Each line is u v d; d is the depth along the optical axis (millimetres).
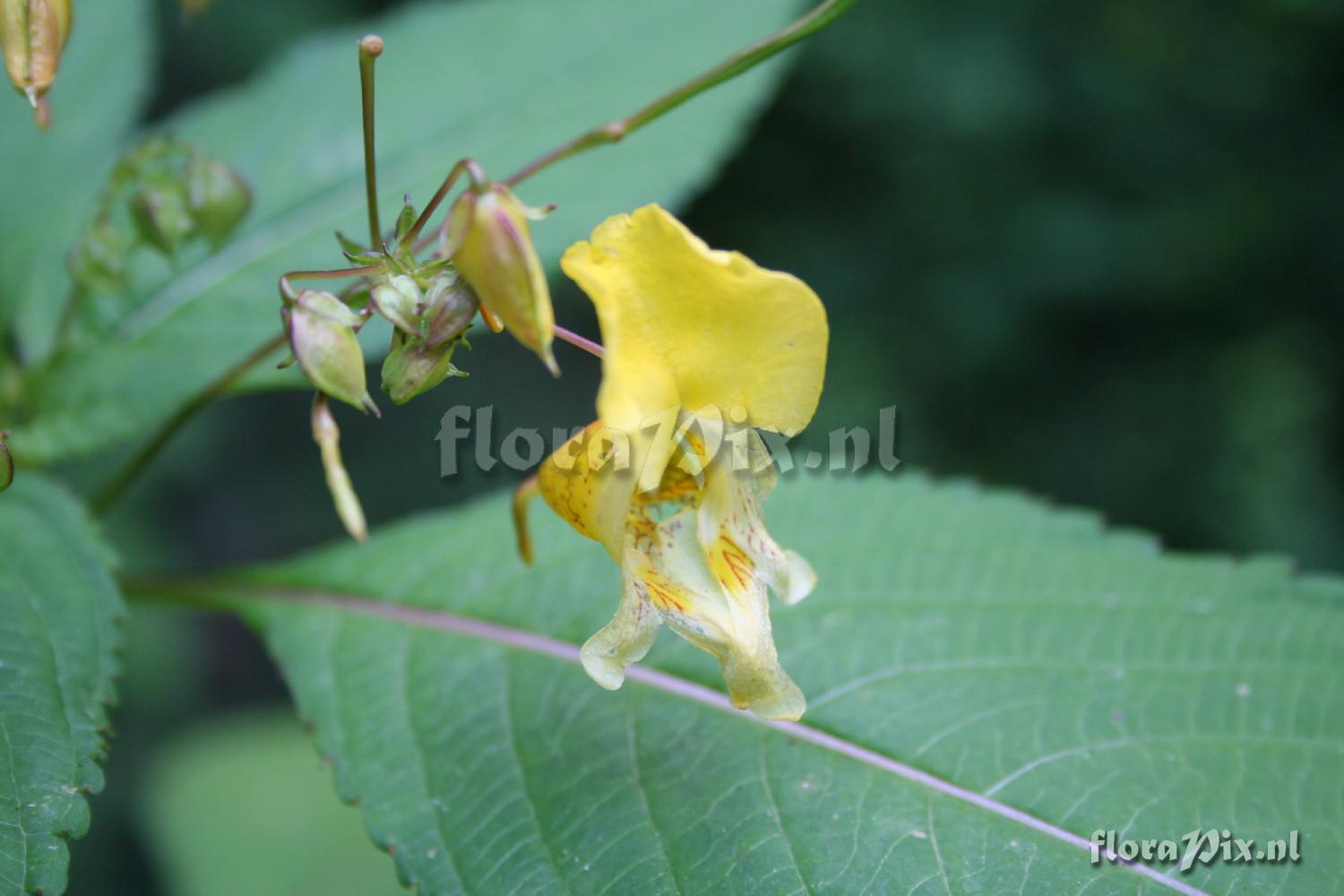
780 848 171
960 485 213
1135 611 193
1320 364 589
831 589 198
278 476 602
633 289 157
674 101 179
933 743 179
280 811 330
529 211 154
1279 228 585
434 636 199
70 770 169
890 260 598
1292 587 197
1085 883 167
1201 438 584
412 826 178
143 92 244
